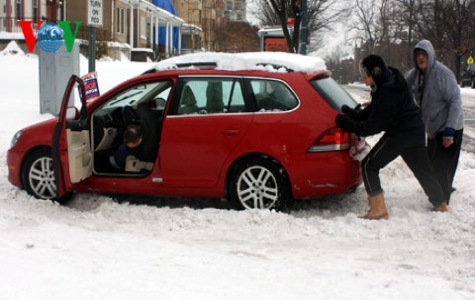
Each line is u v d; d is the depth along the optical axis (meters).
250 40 58.88
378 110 6.13
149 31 46.66
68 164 6.54
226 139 6.49
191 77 6.76
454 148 6.85
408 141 6.21
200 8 59.81
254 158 6.46
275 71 6.59
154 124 6.78
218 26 60.50
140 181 6.83
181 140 6.62
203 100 6.71
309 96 6.43
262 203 6.48
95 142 7.16
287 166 6.31
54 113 13.57
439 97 6.72
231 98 6.61
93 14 10.92
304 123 6.32
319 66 6.95
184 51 54.47
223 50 57.97
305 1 17.02
